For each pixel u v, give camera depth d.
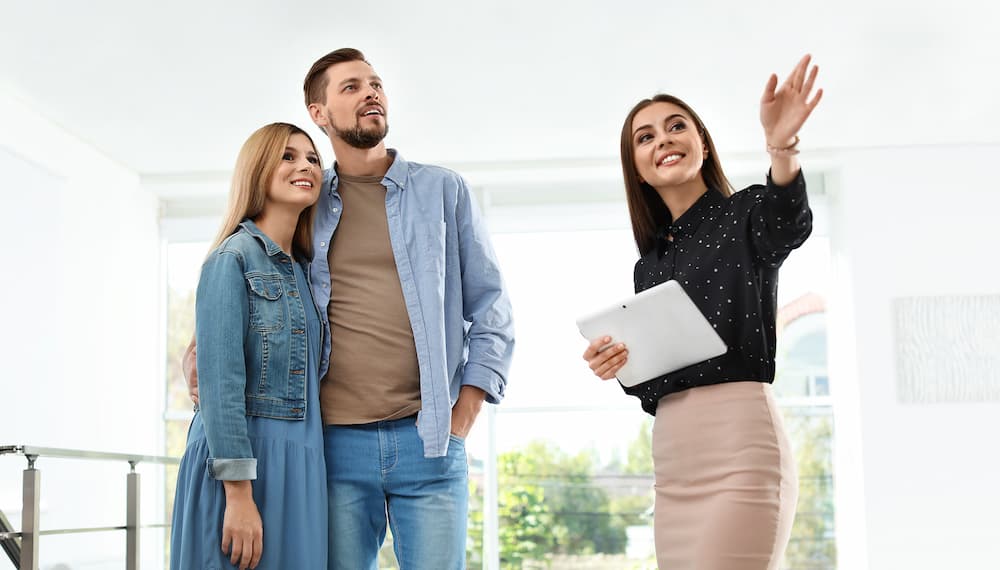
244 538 2.24
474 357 2.57
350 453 2.40
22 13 4.45
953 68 5.33
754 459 2.17
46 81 5.15
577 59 5.12
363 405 2.41
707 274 2.29
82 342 5.84
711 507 2.19
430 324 2.45
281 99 5.51
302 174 2.46
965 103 5.81
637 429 6.62
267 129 2.51
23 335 5.18
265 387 2.34
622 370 2.33
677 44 4.97
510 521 6.57
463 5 4.55
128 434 6.38
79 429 5.73
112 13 4.49
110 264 6.26
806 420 6.62
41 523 5.23
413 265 2.49
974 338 6.38
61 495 5.46
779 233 2.12
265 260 2.40
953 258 6.47
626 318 2.24
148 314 6.77
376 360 2.43
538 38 4.88
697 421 2.24
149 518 6.63
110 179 6.31
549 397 6.67
